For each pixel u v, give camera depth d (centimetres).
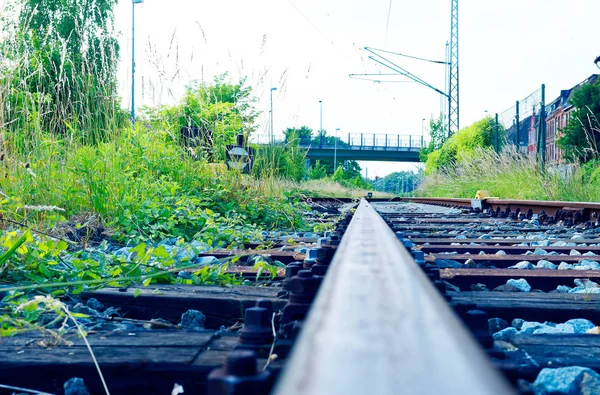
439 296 91
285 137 923
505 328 242
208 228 571
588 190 1273
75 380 157
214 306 265
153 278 326
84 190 590
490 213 1230
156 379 162
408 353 60
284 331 169
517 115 2069
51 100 596
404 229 795
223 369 88
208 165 802
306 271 180
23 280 323
